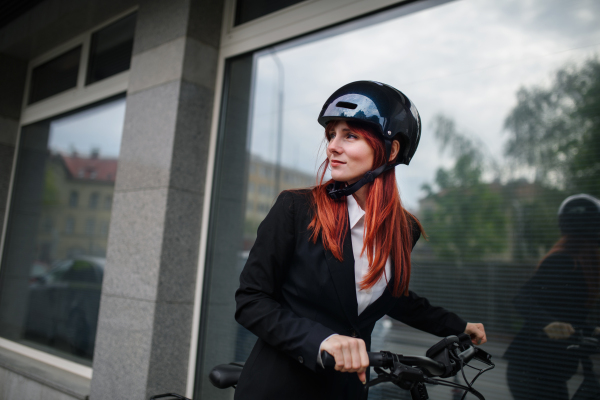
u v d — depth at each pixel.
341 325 1.18
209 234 2.65
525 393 1.75
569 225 1.71
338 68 2.45
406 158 1.29
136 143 2.74
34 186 4.09
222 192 2.70
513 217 1.84
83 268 3.51
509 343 1.80
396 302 1.40
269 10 2.75
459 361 1.17
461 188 1.97
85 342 3.29
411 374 1.03
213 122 2.76
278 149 2.57
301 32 2.56
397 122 1.21
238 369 1.55
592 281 1.66
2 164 4.27
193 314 2.58
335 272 1.15
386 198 1.23
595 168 1.68
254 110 2.71
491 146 1.91
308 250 1.17
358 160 1.19
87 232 3.56
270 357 1.20
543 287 1.75
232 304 2.54
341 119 1.21
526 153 1.83
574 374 1.67
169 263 2.48
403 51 2.23
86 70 3.79
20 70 4.39
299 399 1.14
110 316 2.61
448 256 1.98
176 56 2.66
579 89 1.74
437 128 2.06
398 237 1.25
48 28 3.78
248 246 2.56
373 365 1.07
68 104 3.88
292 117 2.56
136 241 2.58
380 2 2.29
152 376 2.36
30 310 3.82
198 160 2.67
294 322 1.06
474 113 1.97
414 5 2.22
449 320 1.40
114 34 3.61
